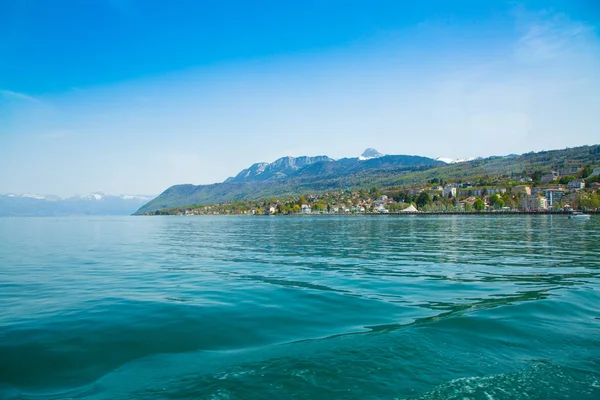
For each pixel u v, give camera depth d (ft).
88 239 230.89
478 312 51.29
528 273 88.28
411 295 64.18
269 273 90.84
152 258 125.49
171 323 47.93
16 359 37.11
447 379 32.22
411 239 204.74
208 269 98.53
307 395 29.71
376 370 33.76
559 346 39.01
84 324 47.67
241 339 42.06
